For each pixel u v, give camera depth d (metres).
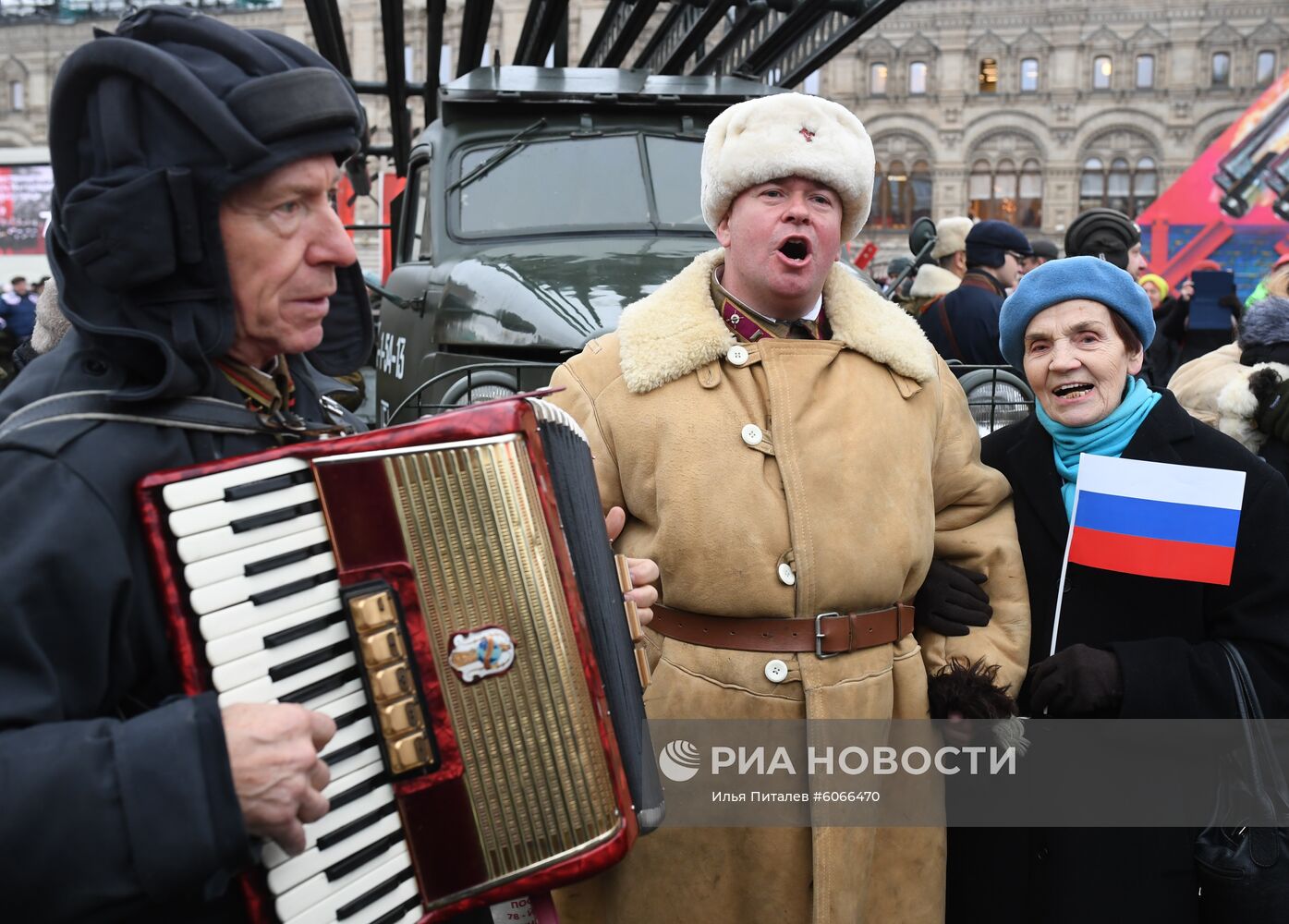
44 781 1.07
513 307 3.82
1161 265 18.22
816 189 2.00
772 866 1.99
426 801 1.30
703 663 2.00
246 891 1.19
